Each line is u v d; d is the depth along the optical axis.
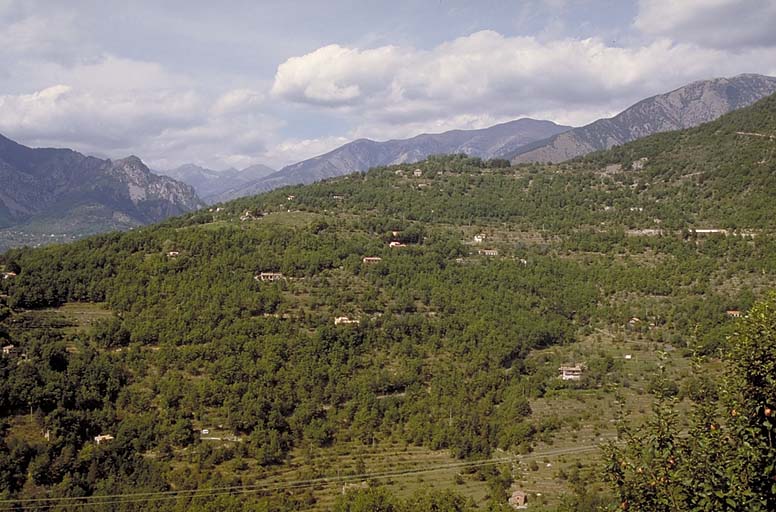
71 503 57.50
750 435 15.65
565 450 67.50
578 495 50.44
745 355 16.28
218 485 62.34
